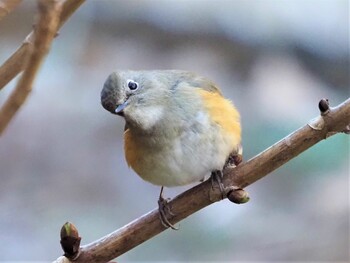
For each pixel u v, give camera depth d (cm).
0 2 287
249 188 1121
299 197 1090
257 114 1193
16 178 1209
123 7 1355
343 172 1072
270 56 1325
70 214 1152
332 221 1057
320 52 1312
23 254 1096
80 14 1349
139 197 1187
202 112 615
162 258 1045
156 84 626
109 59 1338
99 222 1143
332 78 1299
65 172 1227
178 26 1352
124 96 622
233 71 1316
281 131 1145
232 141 619
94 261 489
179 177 622
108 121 1304
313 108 1229
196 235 1070
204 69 1319
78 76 1328
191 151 611
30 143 1255
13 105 270
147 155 620
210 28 1352
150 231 512
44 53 267
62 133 1278
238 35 1336
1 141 1248
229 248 1056
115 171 1227
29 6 1223
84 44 1342
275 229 1070
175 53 1346
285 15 1338
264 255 1041
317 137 482
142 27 1362
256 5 1355
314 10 1339
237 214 1091
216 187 515
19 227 1130
